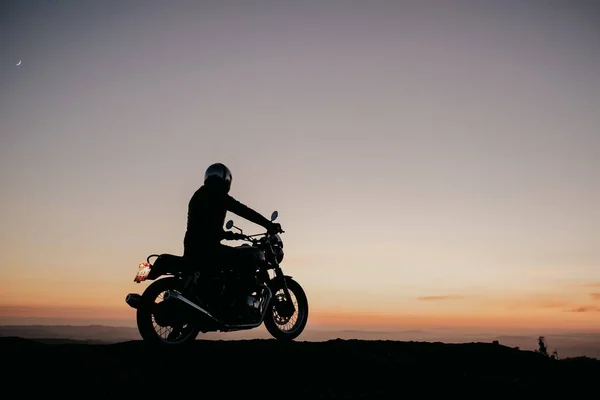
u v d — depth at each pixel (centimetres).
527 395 605
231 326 772
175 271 743
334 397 559
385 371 647
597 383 645
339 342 749
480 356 736
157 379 578
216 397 546
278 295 844
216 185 793
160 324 718
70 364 580
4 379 529
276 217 840
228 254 784
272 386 579
